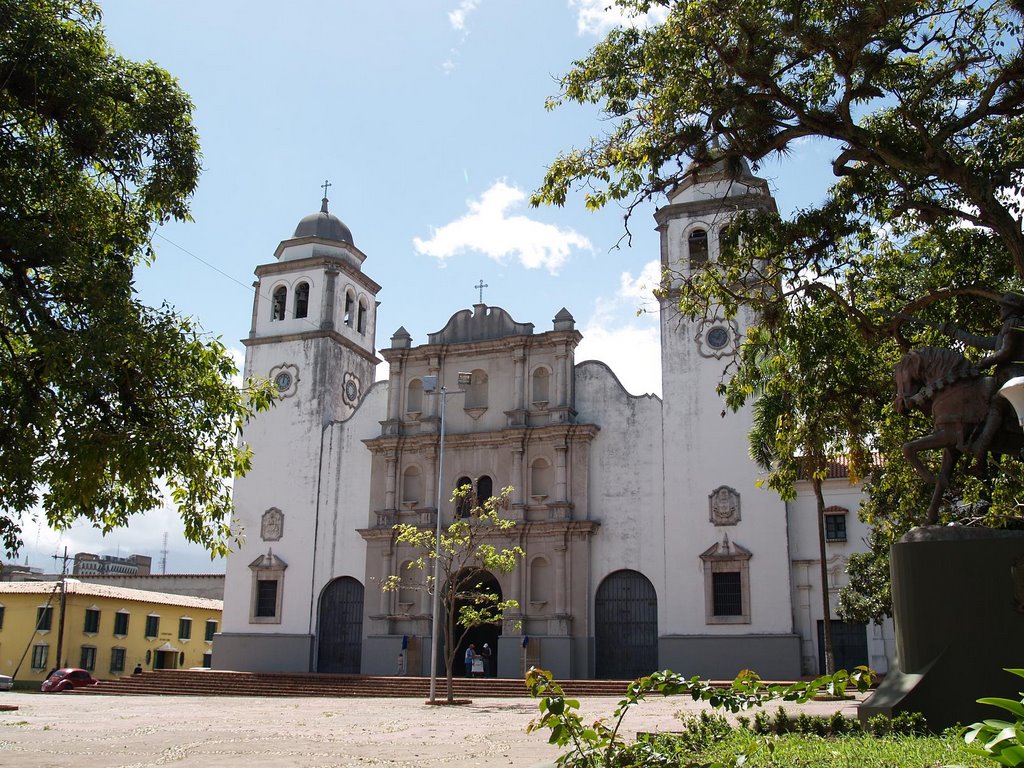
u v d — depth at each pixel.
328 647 40.44
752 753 5.99
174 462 11.50
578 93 15.74
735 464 35.25
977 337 9.73
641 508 36.75
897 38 14.06
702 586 34.72
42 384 11.30
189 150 12.86
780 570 33.94
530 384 39.72
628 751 6.23
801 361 17.66
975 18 14.54
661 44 14.52
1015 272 16.77
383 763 13.49
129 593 55.03
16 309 11.04
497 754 14.70
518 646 36.34
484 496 39.34
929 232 18.09
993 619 7.71
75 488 10.97
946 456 8.99
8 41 11.27
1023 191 15.46
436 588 29.84
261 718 22.89
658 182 15.59
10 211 11.30
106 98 11.99
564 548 36.84
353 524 41.16
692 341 36.78
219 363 12.43
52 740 17.22
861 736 7.46
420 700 30.92
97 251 12.16
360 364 46.12
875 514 26.75
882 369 18.11
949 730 7.02
